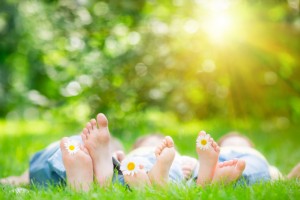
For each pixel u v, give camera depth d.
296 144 6.13
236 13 7.79
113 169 2.64
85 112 7.00
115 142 4.10
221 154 3.11
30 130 9.49
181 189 2.32
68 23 6.70
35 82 13.27
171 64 7.19
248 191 2.26
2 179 3.32
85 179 2.52
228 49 7.99
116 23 6.88
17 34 12.90
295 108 9.35
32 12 9.80
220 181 2.60
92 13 6.78
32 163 3.02
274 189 2.32
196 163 3.11
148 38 7.04
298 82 9.02
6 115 15.63
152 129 7.28
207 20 7.40
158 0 7.15
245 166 2.71
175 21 7.25
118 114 7.00
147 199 2.17
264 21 8.18
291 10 8.39
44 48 6.98
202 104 8.84
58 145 2.97
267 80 8.98
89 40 6.67
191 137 6.36
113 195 2.27
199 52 7.59
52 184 2.69
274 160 4.36
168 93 7.42
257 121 9.27
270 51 8.38
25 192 2.52
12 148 5.54
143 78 7.05
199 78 8.08
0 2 11.84
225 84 8.66
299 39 8.37
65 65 6.68
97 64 6.68
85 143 2.60
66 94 6.77
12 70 15.38
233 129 7.65
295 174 2.98
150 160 2.92
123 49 6.94
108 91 6.81
